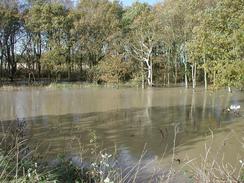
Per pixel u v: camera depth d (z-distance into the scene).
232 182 7.45
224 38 25.47
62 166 10.09
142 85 63.25
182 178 11.02
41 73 76.06
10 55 73.75
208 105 35.66
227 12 25.88
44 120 26.22
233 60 25.64
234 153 16.14
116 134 21.23
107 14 73.81
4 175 7.07
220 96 44.88
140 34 68.62
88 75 71.81
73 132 21.42
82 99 41.78
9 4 69.69
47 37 74.06
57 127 23.09
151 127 23.62
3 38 71.69
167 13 65.81
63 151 15.14
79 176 9.41
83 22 71.62
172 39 67.75
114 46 71.12
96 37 73.75
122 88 60.75
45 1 73.81
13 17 69.62
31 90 54.72
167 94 48.69
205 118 27.27
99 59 75.00
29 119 26.75
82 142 18.62
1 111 31.42
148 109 32.84
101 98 43.03
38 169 8.98
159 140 19.61
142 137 20.42
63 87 60.84
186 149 17.44
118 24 73.06
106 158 9.54
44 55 71.25
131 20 73.69
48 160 12.57
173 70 74.06
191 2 60.28
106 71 68.69
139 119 26.94
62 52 71.62
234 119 26.53
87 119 26.80
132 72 71.00
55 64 71.75
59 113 30.06
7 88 56.66
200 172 7.36
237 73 25.05
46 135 20.30
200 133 21.45
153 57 71.06
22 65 76.38
